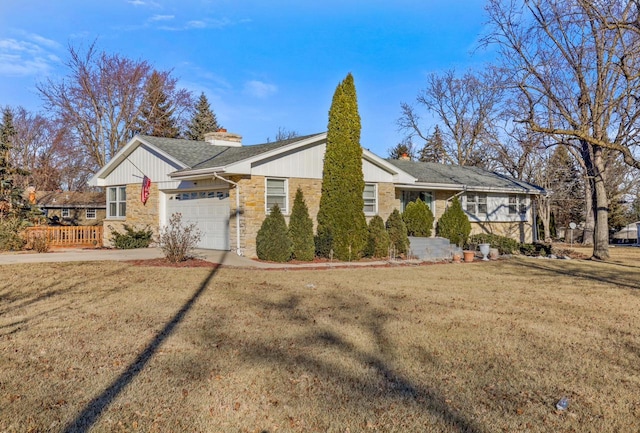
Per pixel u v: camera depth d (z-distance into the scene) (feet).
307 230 50.75
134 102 117.70
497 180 87.25
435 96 134.92
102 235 73.05
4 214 64.13
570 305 27.76
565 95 61.98
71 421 12.17
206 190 55.93
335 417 12.55
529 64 61.62
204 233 56.54
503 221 84.79
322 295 30.01
